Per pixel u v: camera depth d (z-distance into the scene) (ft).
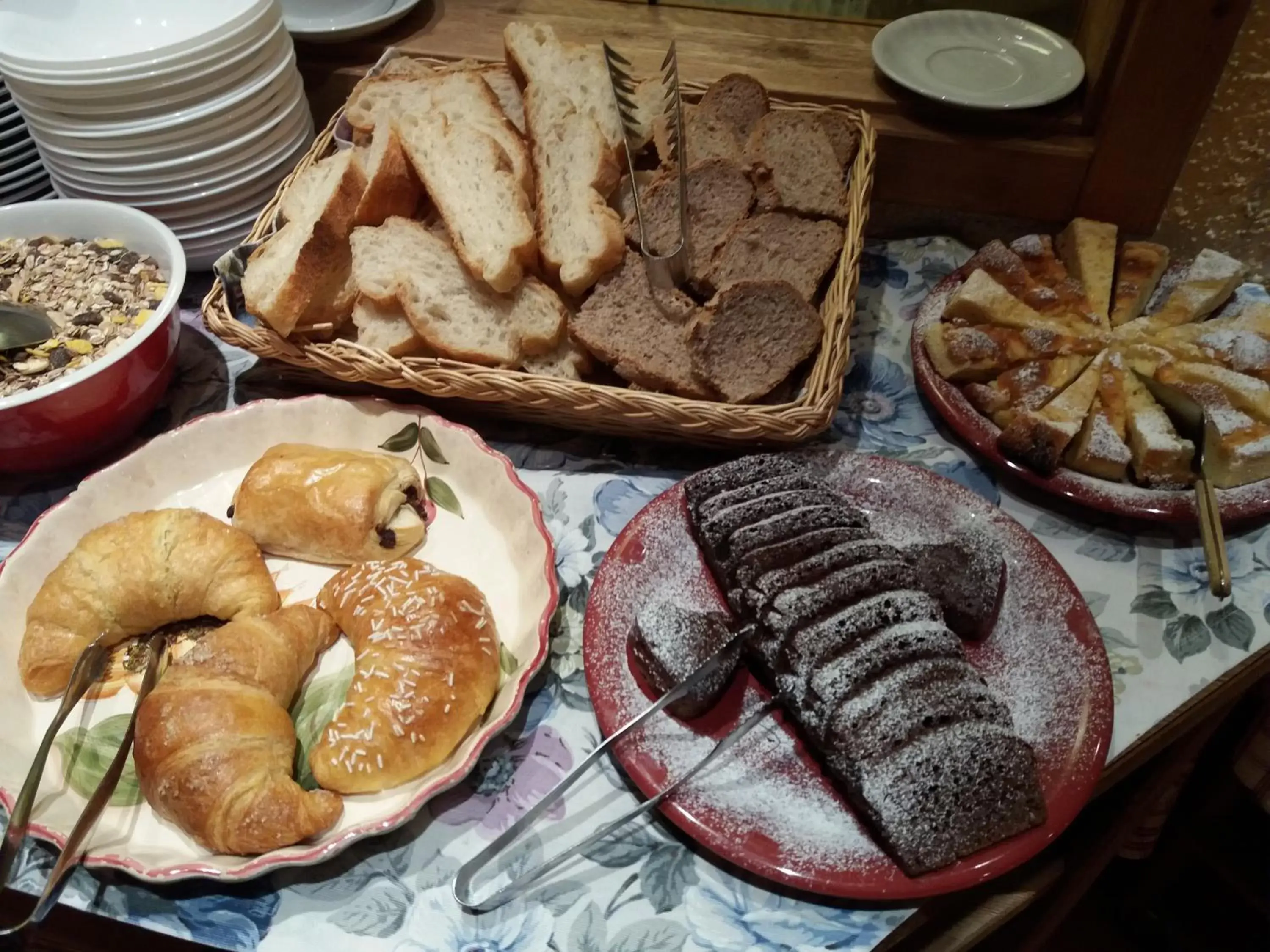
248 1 4.01
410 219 3.88
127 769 2.68
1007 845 2.34
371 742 2.52
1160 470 3.13
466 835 2.55
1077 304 3.64
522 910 2.40
